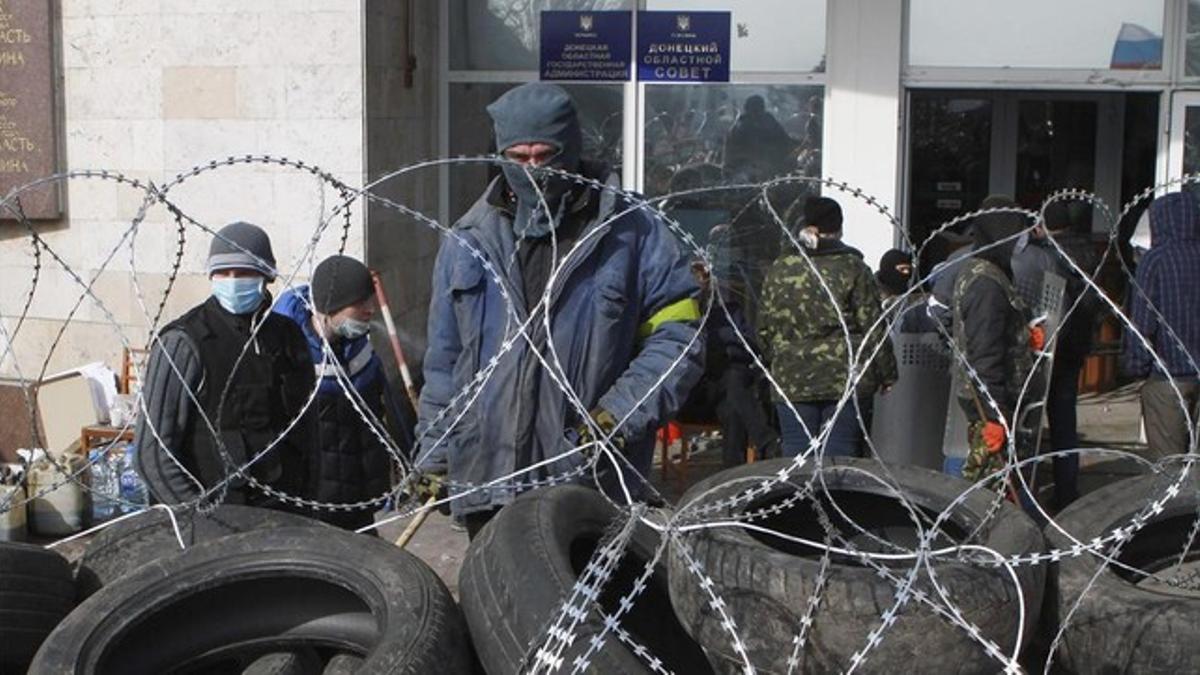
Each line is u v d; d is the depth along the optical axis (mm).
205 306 4406
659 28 9656
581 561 3756
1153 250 6914
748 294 9680
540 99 3986
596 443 3674
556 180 3996
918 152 10898
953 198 10930
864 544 3811
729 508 3564
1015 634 3152
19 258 8961
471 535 4262
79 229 8852
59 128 8797
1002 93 10727
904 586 3047
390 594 3441
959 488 3807
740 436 7609
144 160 8703
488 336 4117
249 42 8523
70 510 7004
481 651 3324
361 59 8422
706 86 9680
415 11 9320
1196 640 3215
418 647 3244
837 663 3090
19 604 3670
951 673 3082
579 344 4047
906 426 7430
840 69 9492
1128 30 9625
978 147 10852
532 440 4051
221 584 3570
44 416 7895
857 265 6594
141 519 4051
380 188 8688
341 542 3631
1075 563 3465
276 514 4062
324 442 4652
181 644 3559
